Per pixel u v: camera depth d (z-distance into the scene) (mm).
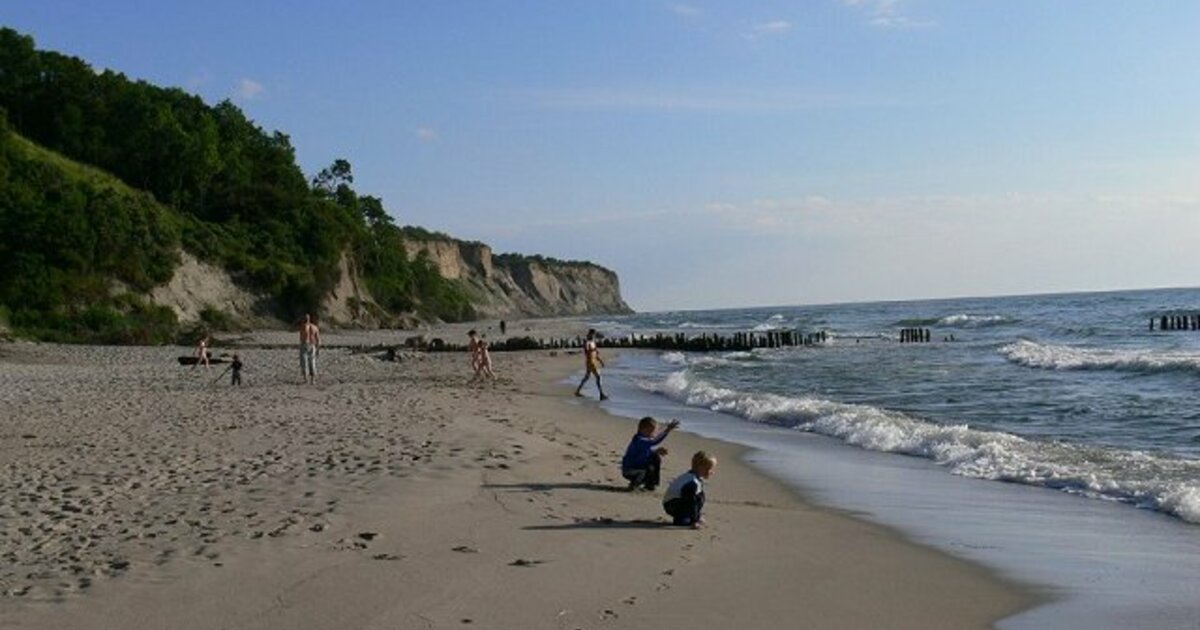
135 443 16406
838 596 8320
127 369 41562
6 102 105812
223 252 99438
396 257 150125
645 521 10969
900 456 17375
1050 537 10719
